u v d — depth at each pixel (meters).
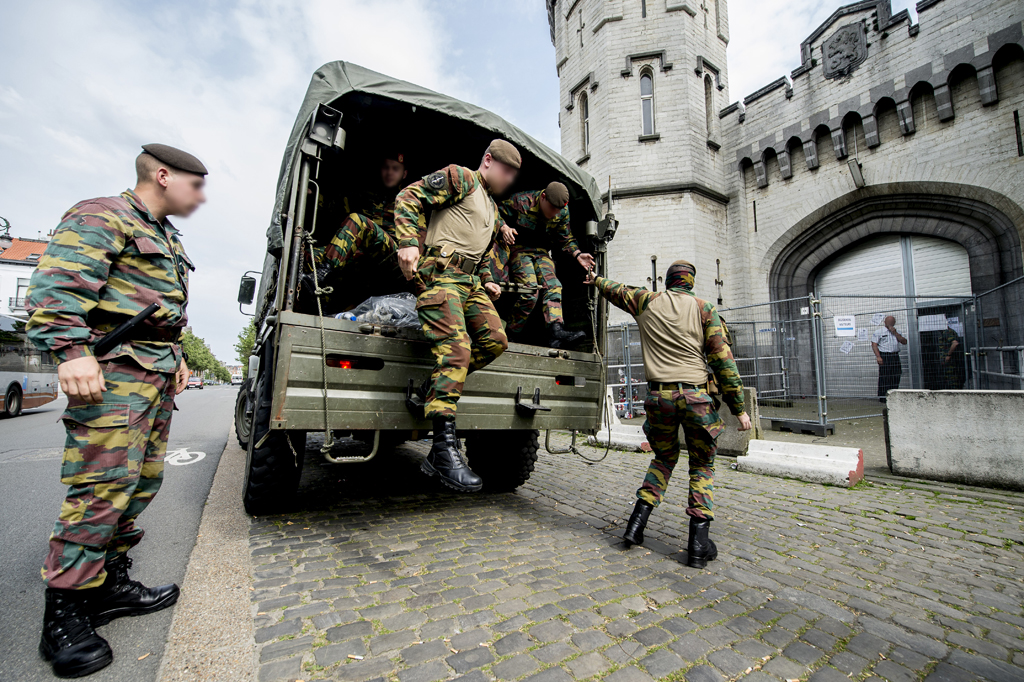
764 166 12.46
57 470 5.14
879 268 11.37
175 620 2.04
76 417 1.80
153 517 3.53
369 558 2.76
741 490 4.47
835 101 11.19
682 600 2.33
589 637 1.98
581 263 3.75
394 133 3.82
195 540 3.05
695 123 12.52
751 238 12.80
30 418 11.26
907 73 10.14
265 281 4.55
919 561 2.84
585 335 4.03
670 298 3.06
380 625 2.04
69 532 1.76
